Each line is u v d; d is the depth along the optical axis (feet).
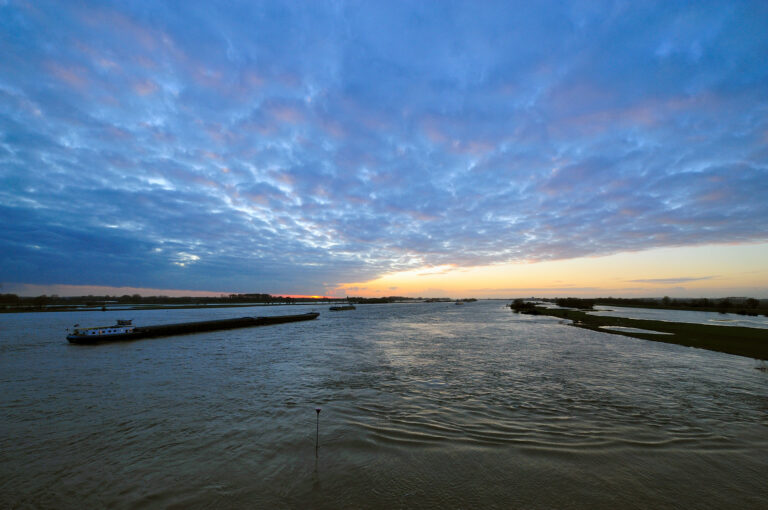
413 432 36.52
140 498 24.84
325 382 60.03
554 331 150.41
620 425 38.22
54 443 34.78
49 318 285.84
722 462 29.35
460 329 168.25
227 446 33.37
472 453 31.32
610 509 22.82
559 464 29.12
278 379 62.85
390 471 28.07
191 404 47.50
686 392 51.47
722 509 22.77
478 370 69.51
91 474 28.43
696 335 120.16
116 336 130.82
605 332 140.97
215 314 362.33
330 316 325.42
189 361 84.17
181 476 27.81
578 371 67.41
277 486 26.05
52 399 50.65
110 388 57.00
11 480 27.68
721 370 67.00
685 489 25.17
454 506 23.25
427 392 52.90
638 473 27.50
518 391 53.06
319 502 23.90
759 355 82.48
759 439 34.17
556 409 44.06
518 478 26.84
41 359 89.56
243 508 23.41
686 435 35.22
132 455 31.76
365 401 48.24
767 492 24.76
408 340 124.77
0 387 58.39
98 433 37.27
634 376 62.44
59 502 24.59
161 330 152.05
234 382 60.59
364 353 94.84
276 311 455.22
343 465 29.19
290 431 37.01
